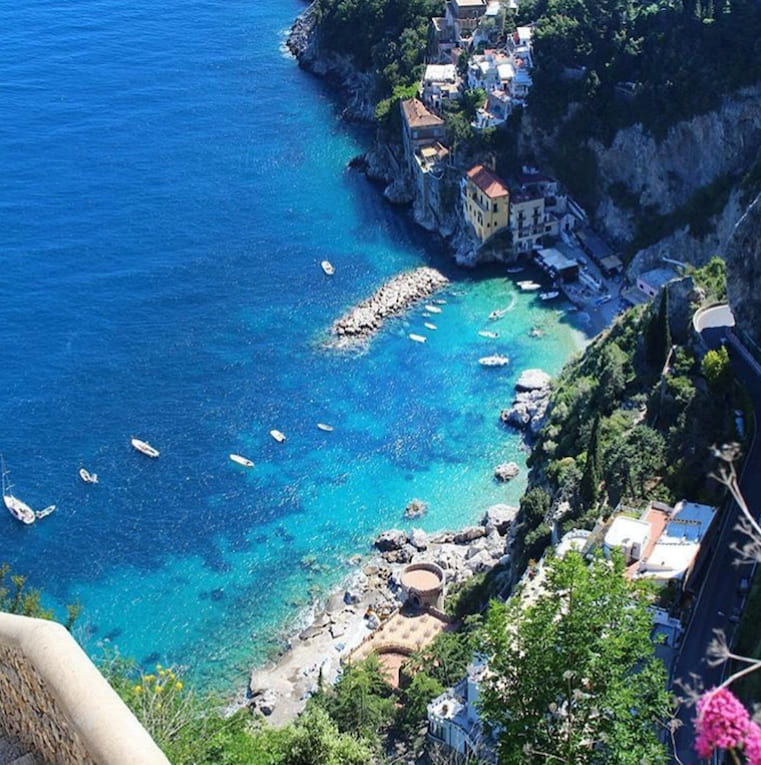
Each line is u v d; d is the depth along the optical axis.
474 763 46.31
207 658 101.81
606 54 164.38
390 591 106.50
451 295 157.75
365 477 123.50
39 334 151.75
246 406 136.25
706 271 108.25
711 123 149.88
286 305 157.75
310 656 100.31
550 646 39.06
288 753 48.56
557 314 151.12
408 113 183.38
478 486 120.81
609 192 164.25
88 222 181.62
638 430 87.38
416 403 135.25
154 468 125.88
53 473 125.31
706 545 72.44
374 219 182.12
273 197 190.50
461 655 82.44
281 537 115.75
